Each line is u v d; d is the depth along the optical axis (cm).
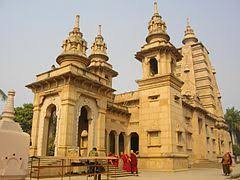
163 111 3030
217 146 4791
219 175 2186
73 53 2841
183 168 2981
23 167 804
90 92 2531
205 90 5384
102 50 4231
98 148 2497
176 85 3269
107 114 3120
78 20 3131
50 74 2511
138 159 3053
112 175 2078
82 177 1878
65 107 2252
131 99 3509
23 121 4219
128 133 3425
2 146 765
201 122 4128
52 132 3475
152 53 3378
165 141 2908
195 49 5844
